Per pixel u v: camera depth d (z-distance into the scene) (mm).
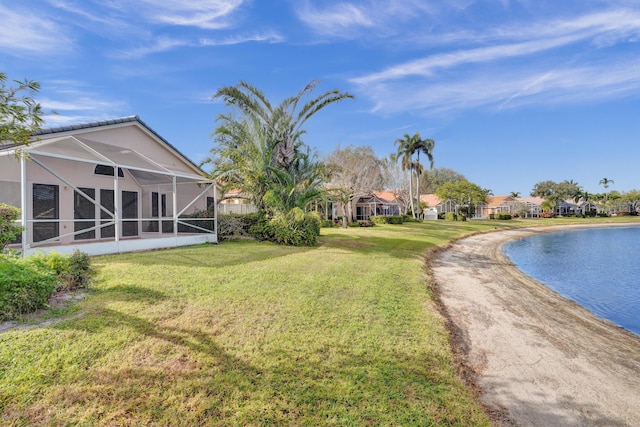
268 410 3371
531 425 3652
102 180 14328
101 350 4141
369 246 16938
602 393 4512
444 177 87688
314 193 16656
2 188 10977
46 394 3334
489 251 21688
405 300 7578
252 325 5301
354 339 5145
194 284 7191
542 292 11297
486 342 6086
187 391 3547
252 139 17438
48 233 12203
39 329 4547
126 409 3225
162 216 18219
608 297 11555
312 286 7859
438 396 3883
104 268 8148
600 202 86125
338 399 3631
